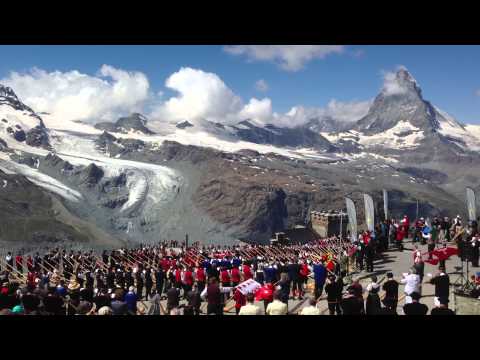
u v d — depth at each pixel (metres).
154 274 33.09
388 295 23.05
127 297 23.38
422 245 48.44
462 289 27.66
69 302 20.92
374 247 41.78
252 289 24.88
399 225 49.59
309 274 34.00
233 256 38.25
